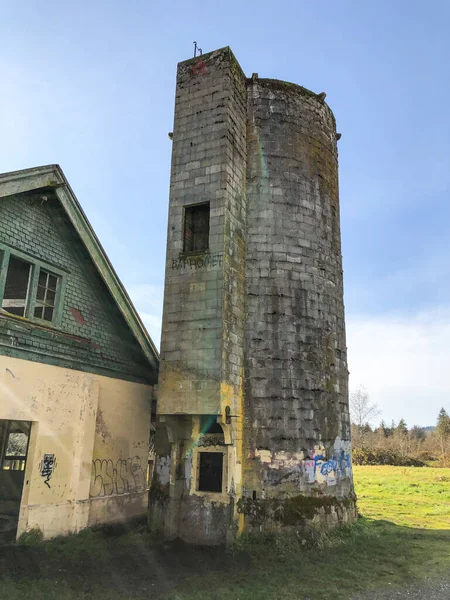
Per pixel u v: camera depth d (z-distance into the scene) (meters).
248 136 13.91
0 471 12.67
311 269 13.30
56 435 10.89
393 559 10.04
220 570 9.16
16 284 11.70
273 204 13.34
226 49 13.29
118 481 12.92
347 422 13.45
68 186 11.73
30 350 10.50
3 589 7.43
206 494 11.24
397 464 47.28
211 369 11.08
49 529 10.36
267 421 11.85
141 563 9.41
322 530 11.41
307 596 7.82
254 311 12.54
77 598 7.36
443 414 92.94
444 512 17.03
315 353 12.76
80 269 12.60
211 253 11.82
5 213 10.44
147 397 14.59
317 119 14.85
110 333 13.38
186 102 13.36
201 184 12.48
